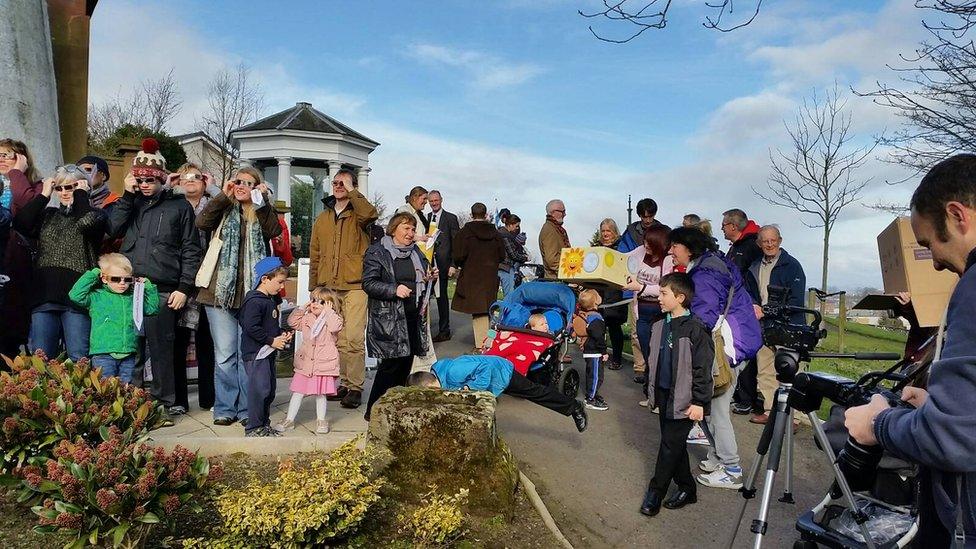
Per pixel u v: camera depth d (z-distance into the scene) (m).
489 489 4.91
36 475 3.53
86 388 4.42
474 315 9.93
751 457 6.94
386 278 6.10
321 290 5.89
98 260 5.81
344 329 6.99
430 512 4.29
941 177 2.23
